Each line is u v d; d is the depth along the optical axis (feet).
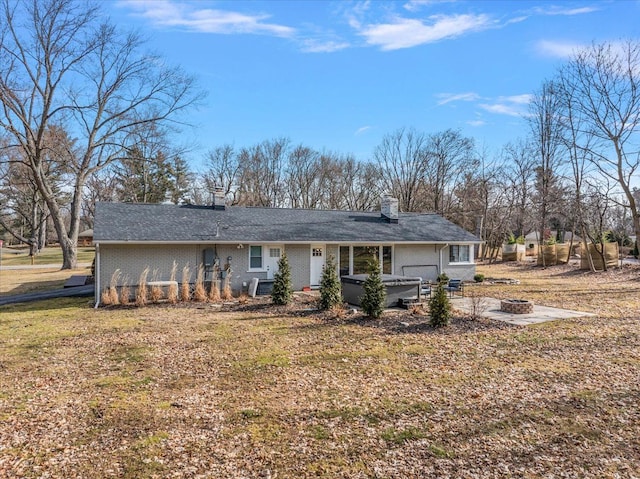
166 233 55.72
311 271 64.90
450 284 57.31
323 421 18.11
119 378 24.02
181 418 18.47
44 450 15.51
